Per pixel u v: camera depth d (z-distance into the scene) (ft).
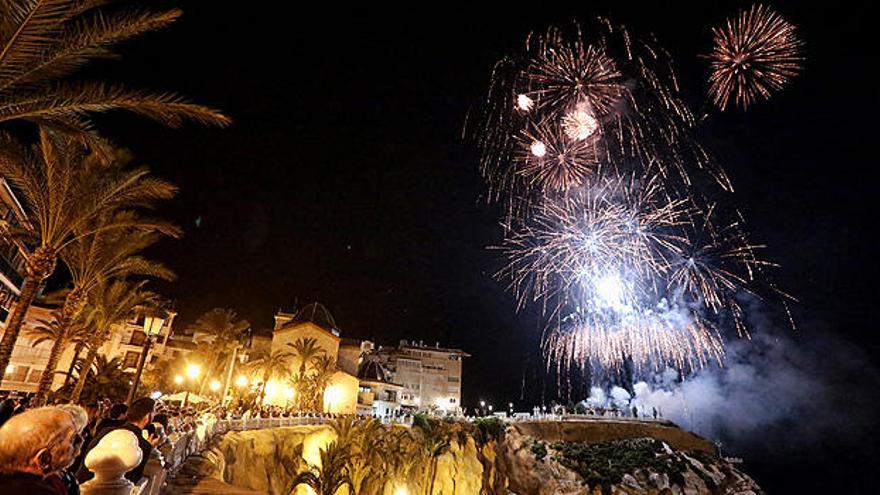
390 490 111.65
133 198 56.18
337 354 214.28
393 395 246.88
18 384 145.59
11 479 8.13
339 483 86.48
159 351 203.00
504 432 180.34
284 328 198.08
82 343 104.42
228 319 156.76
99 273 73.10
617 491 163.53
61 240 53.26
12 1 29.14
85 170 51.88
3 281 121.70
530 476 165.17
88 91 34.50
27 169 50.72
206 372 155.84
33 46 30.91
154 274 77.51
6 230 61.98
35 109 34.12
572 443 193.36
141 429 18.17
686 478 179.93
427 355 301.43
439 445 133.39
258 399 165.89
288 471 92.68
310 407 173.27
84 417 10.28
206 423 65.31
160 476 26.35
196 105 36.55
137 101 35.45
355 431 100.27
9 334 48.52
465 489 145.59
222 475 59.52
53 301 91.76
